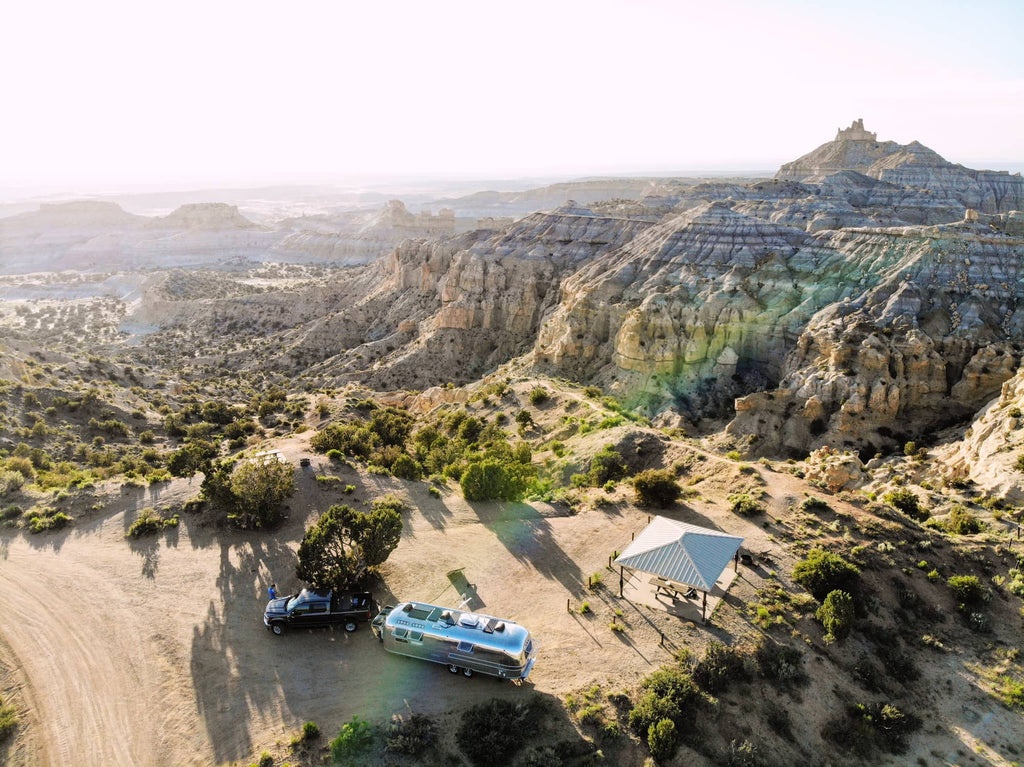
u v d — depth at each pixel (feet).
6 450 244.83
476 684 103.86
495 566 140.77
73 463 253.03
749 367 354.54
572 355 397.80
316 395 419.13
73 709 102.53
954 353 295.28
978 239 342.03
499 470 177.27
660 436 220.64
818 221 555.28
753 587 124.77
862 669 110.11
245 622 122.11
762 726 99.09
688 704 98.68
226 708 101.40
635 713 96.07
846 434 276.41
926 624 121.80
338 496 173.99
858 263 361.10
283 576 137.90
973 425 243.60
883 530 143.74
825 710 103.35
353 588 129.08
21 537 154.51
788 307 359.05
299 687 104.94
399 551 147.64
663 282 389.39
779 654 109.19
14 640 118.01
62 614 125.08
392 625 109.09
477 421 283.79
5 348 394.73
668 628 115.03
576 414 271.90
